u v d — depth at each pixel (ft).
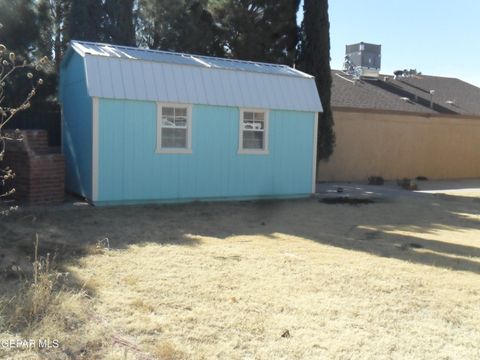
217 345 14.46
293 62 62.23
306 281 20.84
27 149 36.37
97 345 14.03
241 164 44.04
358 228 33.68
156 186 40.06
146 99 38.63
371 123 69.62
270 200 45.11
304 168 47.62
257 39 59.98
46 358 13.01
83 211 35.40
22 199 36.94
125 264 22.18
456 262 25.04
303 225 34.01
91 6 52.49
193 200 41.93
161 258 23.47
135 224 31.73
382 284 20.81
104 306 16.92
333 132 60.54
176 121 40.70
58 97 48.21
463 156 79.77
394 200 48.44
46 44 52.75
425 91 90.33
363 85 85.30
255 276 21.24
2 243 24.61
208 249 25.68
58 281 19.03
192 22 57.72
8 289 17.54
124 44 54.13
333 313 17.37
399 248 27.86
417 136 74.38
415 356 14.32
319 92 58.85
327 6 59.11
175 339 14.73
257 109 44.14
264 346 14.55
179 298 18.17
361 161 69.10
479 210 44.47
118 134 38.14
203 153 42.01
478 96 95.61
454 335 16.01
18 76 47.16
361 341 15.15
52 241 25.85
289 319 16.62
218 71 42.86
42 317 15.25
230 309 17.26
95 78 37.06
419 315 17.63
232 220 34.78
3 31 46.55
